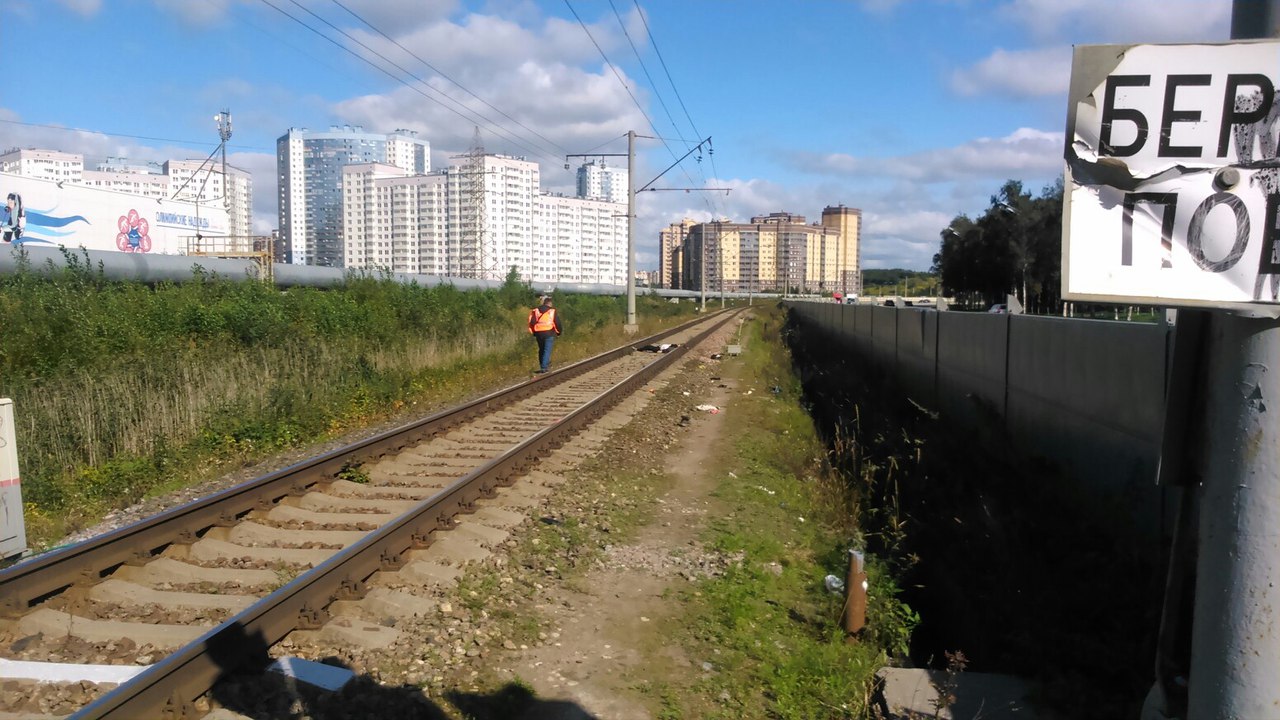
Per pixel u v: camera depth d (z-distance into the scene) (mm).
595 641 5340
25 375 11133
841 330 32812
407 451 10844
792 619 5945
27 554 6914
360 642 5023
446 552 6699
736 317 63250
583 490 9078
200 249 48906
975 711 4453
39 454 9180
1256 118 2082
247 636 4664
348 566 5832
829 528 8484
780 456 11422
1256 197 2080
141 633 5098
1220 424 2209
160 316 14539
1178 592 2740
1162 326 6418
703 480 9961
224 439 10844
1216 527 2227
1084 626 5387
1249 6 2178
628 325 36406
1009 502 8125
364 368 15695
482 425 13031
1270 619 2125
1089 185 2176
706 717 4480
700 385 19578
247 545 7004
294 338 15898
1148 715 2760
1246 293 2084
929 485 9445
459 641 5164
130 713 3887
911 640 6430
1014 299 11984
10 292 14562
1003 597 5984
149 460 9859
